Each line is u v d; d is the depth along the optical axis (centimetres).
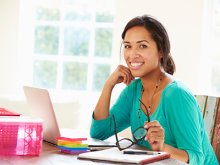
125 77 209
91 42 374
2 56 373
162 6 335
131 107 208
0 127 145
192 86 331
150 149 167
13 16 370
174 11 333
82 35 385
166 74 197
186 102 177
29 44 383
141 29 187
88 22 373
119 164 134
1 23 371
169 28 334
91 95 364
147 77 195
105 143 176
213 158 197
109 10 362
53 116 165
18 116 172
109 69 375
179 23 332
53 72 388
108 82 211
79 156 142
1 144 145
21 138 146
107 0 362
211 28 336
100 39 379
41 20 384
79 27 384
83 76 389
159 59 195
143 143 187
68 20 379
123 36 196
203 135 193
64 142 155
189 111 175
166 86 186
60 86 381
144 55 187
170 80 192
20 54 376
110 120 210
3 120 146
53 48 392
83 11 379
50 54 392
